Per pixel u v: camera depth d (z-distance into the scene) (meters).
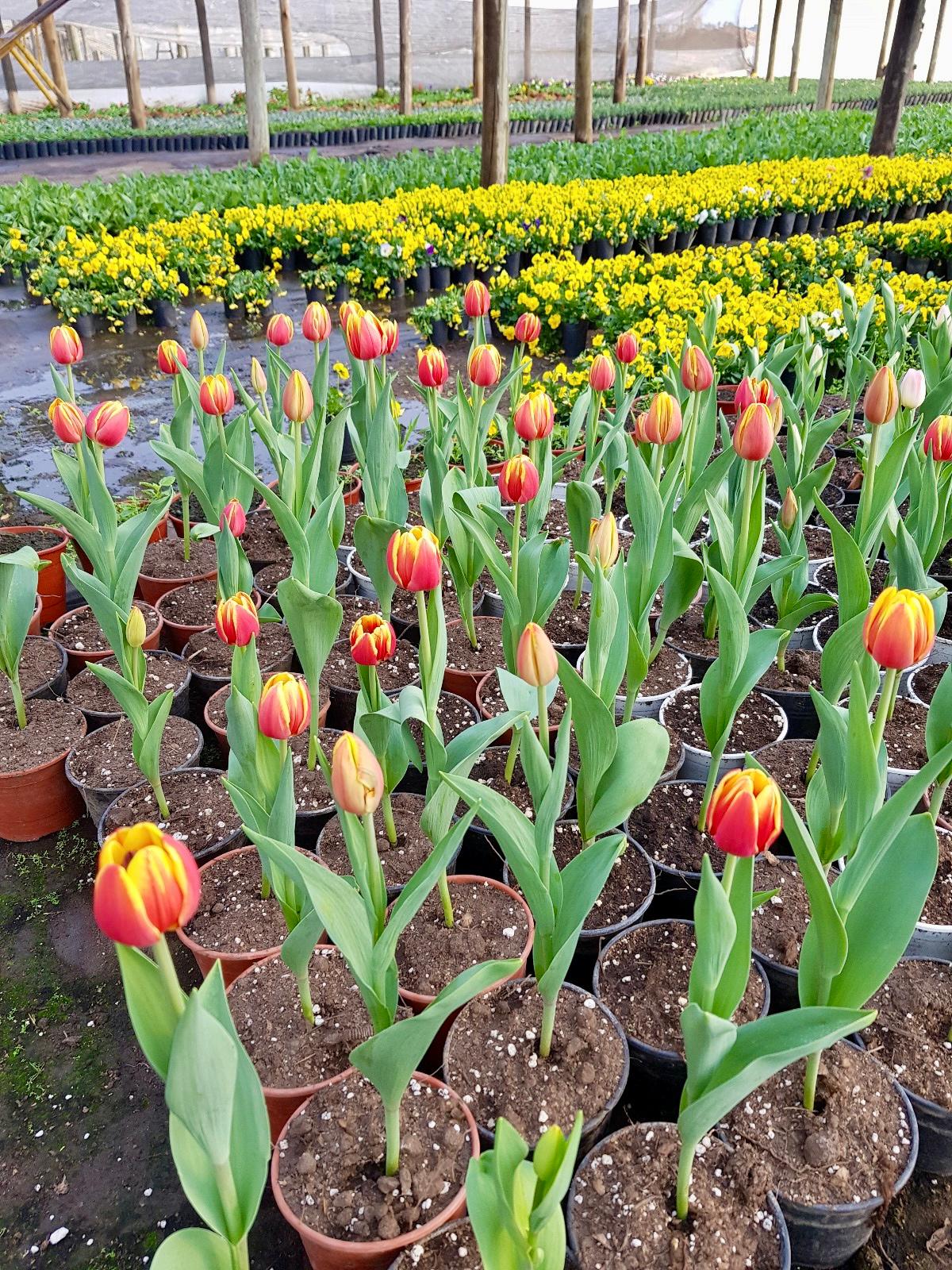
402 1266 0.62
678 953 0.84
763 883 0.92
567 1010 0.78
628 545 1.55
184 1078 0.43
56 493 2.04
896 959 0.58
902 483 1.32
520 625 0.98
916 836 0.59
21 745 1.14
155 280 3.24
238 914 0.90
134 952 0.44
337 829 1.01
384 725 0.85
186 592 1.48
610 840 0.64
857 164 5.34
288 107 12.09
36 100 13.39
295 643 0.93
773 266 3.20
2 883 1.09
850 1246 0.68
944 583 1.46
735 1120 0.70
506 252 3.72
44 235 3.79
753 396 1.10
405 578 0.69
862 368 1.85
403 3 9.90
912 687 1.23
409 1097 0.71
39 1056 0.90
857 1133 0.69
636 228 4.07
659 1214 0.64
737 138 6.46
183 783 1.09
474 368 1.16
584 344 2.85
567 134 9.96
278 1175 0.66
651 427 0.96
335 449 1.39
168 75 14.38
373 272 3.56
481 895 0.90
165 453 1.34
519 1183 0.43
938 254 3.62
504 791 1.05
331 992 0.81
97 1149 0.82
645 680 1.22
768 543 1.56
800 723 1.24
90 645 1.35
